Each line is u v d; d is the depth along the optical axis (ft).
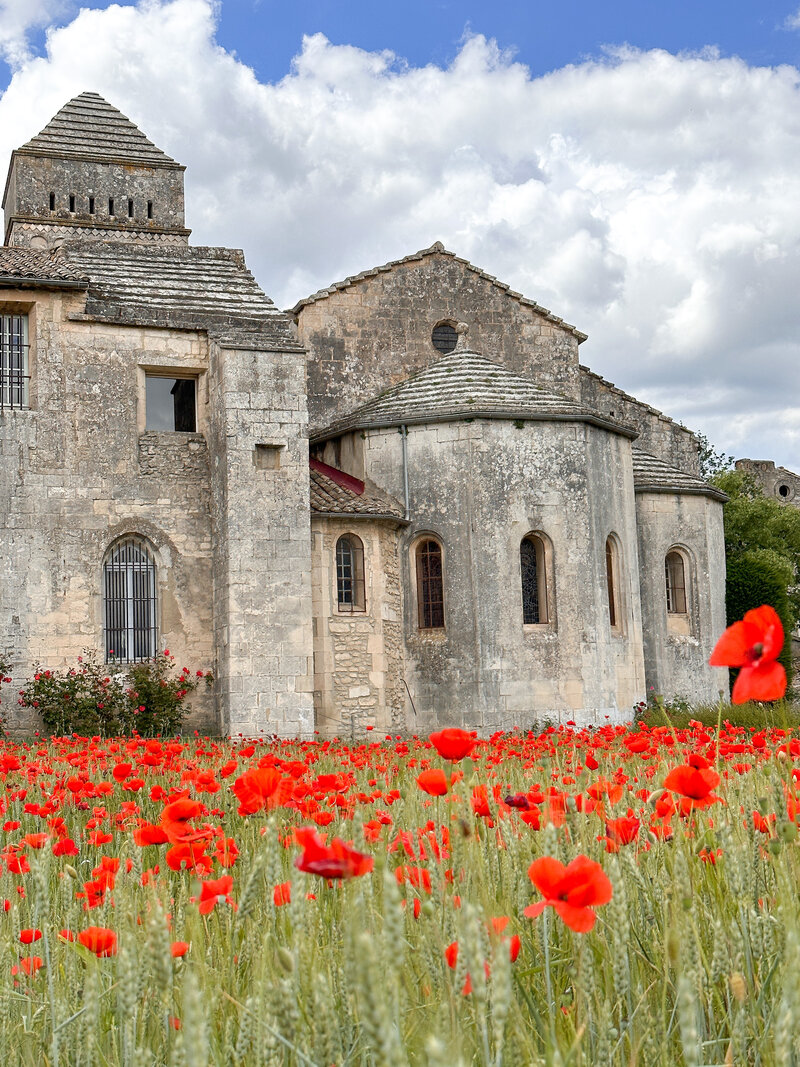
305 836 6.54
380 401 90.12
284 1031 6.96
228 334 79.25
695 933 8.77
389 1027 5.55
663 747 27.35
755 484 161.89
